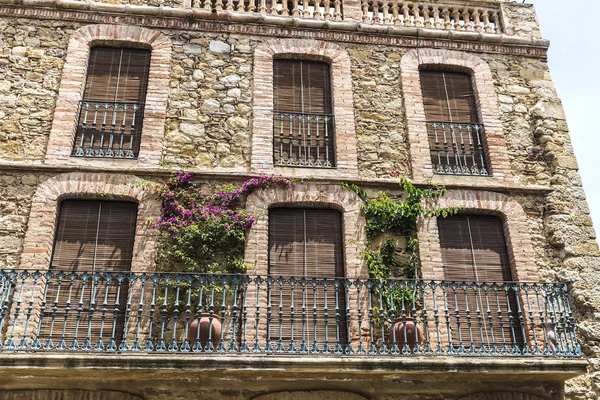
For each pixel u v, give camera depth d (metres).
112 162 9.65
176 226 9.20
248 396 8.28
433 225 9.84
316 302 8.87
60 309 8.66
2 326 8.22
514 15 12.23
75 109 9.96
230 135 10.21
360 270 9.36
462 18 12.24
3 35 10.40
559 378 8.66
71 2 10.67
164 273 8.34
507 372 8.20
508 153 10.74
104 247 9.17
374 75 11.12
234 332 8.01
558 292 8.91
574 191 10.47
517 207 10.16
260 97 10.53
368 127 10.62
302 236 9.66
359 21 11.62
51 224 9.02
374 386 8.55
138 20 10.91
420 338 8.50
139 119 10.20
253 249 9.27
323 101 10.89
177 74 10.55
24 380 7.98
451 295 9.48
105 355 7.62
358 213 9.77
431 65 11.37
